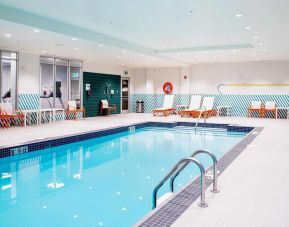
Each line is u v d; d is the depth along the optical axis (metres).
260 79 16.28
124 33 9.78
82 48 11.14
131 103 19.67
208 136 11.05
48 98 13.92
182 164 3.68
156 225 2.93
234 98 16.92
